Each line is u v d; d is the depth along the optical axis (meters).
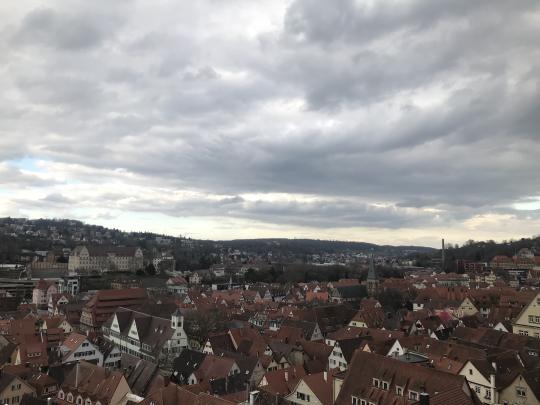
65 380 120.12
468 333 131.00
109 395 106.62
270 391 104.25
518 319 132.38
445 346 110.38
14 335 164.75
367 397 76.62
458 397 67.69
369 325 189.38
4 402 115.00
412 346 116.50
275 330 185.38
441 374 72.50
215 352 149.00
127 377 125.38
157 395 83.25
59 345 168.25
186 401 81.44
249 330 168.12
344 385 82.56
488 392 90.94
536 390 86.25
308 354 141.25
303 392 97.62
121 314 195.75
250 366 125.31
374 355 82.75
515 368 97.06
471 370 94.38
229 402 76.31
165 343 162.62
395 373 77.44
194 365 133.12
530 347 113.75
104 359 159.38
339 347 130.00
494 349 109.81
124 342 185.25
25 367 134.12
